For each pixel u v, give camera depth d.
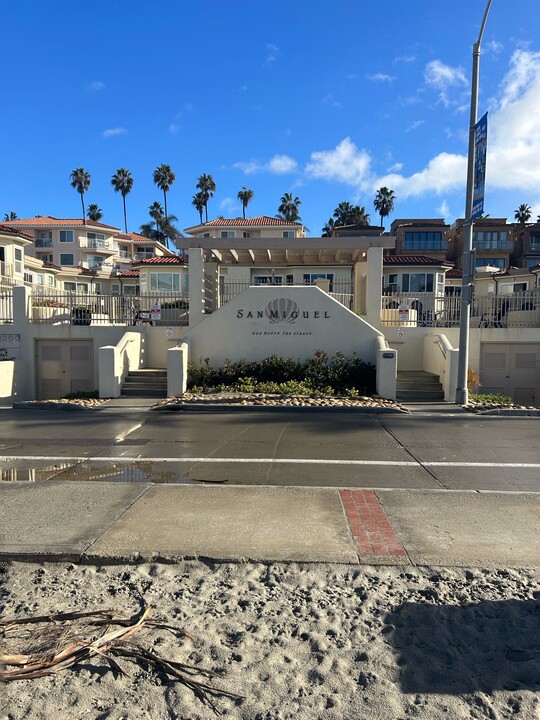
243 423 11.16
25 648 3.07
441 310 17.86
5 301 18.36
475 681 2.79
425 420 11.65
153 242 67.81
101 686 2.76
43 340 17.91
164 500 5.77
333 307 16.17
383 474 7.08
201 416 12.09
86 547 4.42
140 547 4.43
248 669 2.91
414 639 3.18
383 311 18.30
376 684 2.77
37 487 6.29
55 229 59.34
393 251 57.88
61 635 3.19
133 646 3.09
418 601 3.62
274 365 15.80
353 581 3.91
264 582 3.92
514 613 3.43
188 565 4.19
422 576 3.98
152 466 7.53
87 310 18.00
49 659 2.93
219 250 19.23
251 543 4.52
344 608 3.55
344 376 15.37
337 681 2.80
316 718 2.53
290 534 4.73
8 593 3.79
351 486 6.46
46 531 4.80
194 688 2.74
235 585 3.88
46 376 17.94
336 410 12.73
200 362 16.47
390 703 2.62
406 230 56.81
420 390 15.09
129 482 6.59
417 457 8.12
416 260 33.78
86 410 13.30
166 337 17.58
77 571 4.14
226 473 7.12
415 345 17.38
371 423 11.20
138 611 3.54
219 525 4.96
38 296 18.11
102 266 57.34
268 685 2.78
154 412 12.73
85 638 3.17
